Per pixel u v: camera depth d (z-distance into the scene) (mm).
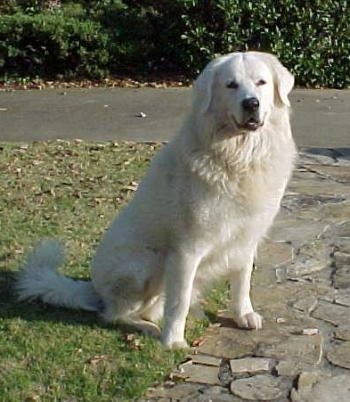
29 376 5375
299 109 14258
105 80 16625
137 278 5957
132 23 16969
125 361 5566
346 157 11188
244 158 5535
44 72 16781
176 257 5766
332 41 16219
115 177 9805
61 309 6297
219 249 5812
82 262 7160
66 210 8531
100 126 13055
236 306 6145
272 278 7000
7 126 13125
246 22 16250
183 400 5152
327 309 6426
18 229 7938
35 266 6461
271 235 7965
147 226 5867
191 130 5621
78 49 16469
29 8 17859
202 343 5883
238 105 5383
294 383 5352
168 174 5707
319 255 7488
